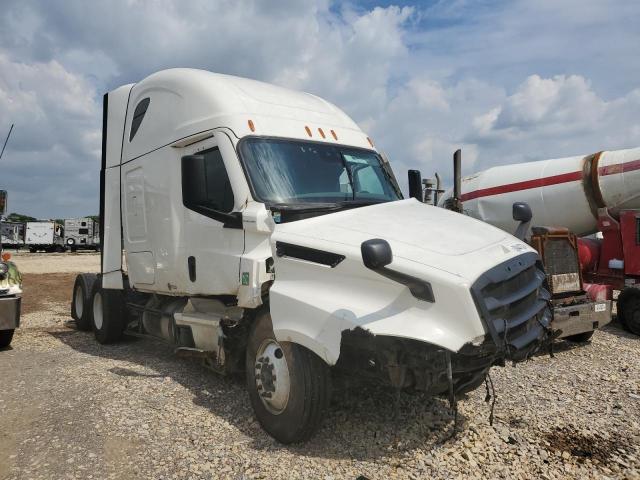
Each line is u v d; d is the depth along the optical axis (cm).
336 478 370
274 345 443
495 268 381
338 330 373
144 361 690
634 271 926
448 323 354
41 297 1490
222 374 537
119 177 748
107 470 383
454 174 841
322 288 405
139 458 400
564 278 775
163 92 637
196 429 454
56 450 414
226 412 493
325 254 409
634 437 450
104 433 444
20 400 532
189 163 491
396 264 372
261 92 582
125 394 542
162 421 470
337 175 549
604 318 782
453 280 356
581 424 475
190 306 604
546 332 420
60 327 989
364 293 385
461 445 423
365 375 391
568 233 790
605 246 985
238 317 529
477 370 385
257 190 491
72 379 600
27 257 3931
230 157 510
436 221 466
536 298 423
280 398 428
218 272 526
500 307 370
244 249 498
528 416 492
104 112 804
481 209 1198
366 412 482
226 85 566
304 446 420
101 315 826
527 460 401
